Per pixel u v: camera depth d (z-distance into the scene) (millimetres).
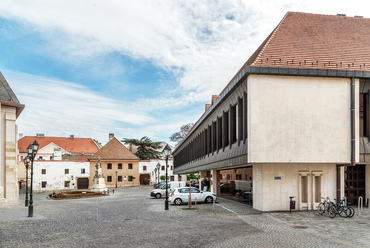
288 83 17734
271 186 18688
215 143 27203
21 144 96688
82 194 37531
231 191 26234
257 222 14664
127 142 88375
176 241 10672
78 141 105438
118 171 71875
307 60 18234
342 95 18094
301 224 14070
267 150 17234
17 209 22688
